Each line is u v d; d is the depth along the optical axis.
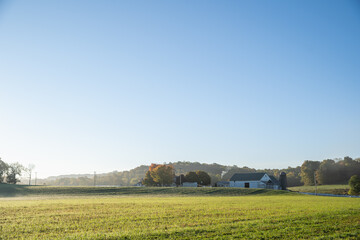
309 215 33.53
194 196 91.00
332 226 26.38
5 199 79.12
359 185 128.62
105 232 25.33
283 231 24.56
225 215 34.91
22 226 28.53
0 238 23.62
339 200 64.12
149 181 173.25
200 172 175.38
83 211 40.41
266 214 35.28
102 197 87.31
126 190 113.62
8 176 177.62
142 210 41.06
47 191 112.50
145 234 23.81
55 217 34.47
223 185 170.62
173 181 173.12
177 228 26.25
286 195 95.50
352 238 22.22
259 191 105.94
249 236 23.05
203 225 27.97
